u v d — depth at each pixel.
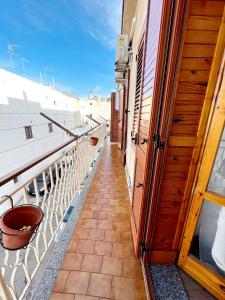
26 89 5.16
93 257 1.51
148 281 1.27
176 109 1.04
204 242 1.31
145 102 1.46
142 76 1.62
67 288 1.25
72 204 2.35
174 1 0.88
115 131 7.11
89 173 3.52
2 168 4.06
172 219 1.32
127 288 1.26
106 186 2.94
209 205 1.22
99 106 20.62
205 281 1.24
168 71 0.97
